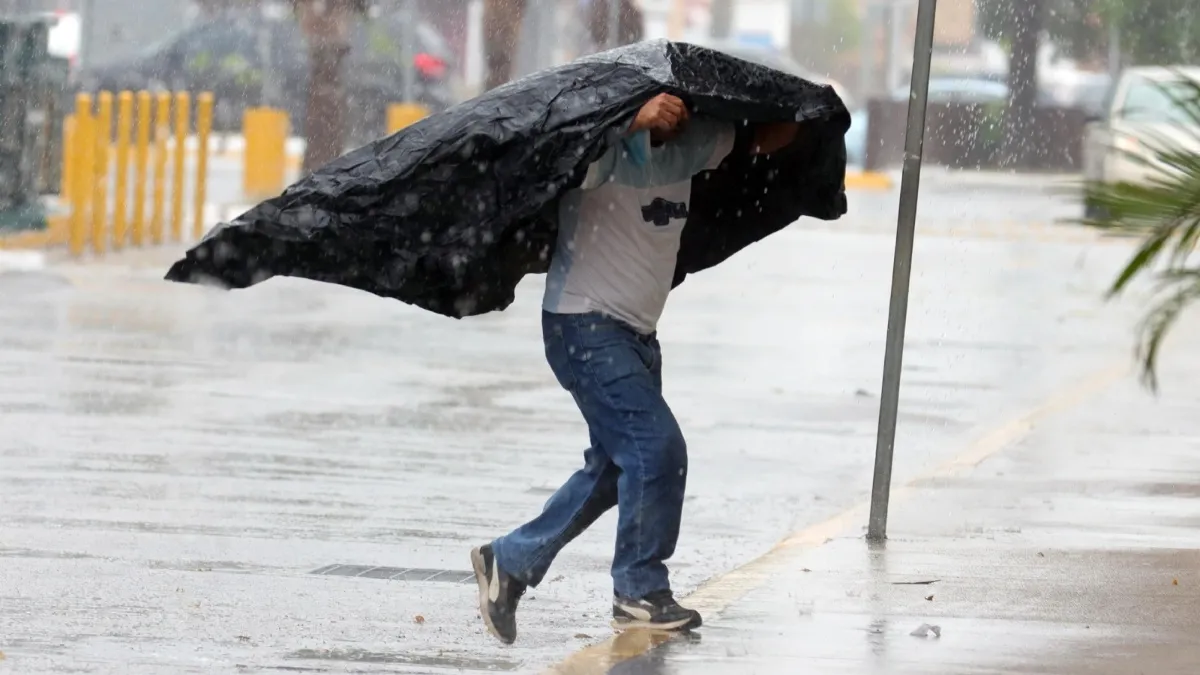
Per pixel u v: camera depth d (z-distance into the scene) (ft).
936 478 85.20
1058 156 319.47
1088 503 78.69
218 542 69.77
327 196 51.31
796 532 72.79
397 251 51.67
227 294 157.48
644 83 51.57
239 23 350.43
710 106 52.47
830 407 108.27
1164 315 72.02
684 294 166.81
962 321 152.56
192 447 89.30
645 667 51.44
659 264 53.83
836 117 54.85
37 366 113.80
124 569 65.00
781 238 226.38
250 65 348.38
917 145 68.13
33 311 140.67
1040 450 92.73
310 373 115.75
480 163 51.21
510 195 51.31
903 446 96.02
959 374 123.03
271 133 244.83
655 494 53.21
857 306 161.38
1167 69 79.51
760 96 53.62
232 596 61.67
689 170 54.03
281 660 54.13
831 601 59.93
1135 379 120.26
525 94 51.62
